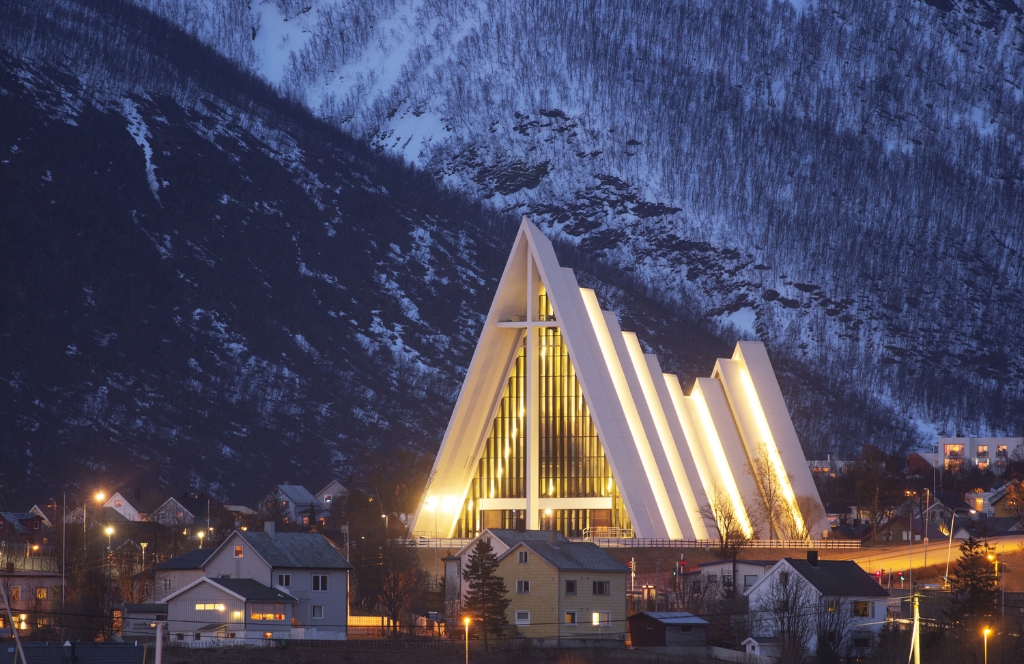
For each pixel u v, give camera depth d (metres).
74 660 117.12
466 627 139.25
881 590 156.12
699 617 157.62
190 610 153.00
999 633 139.75
